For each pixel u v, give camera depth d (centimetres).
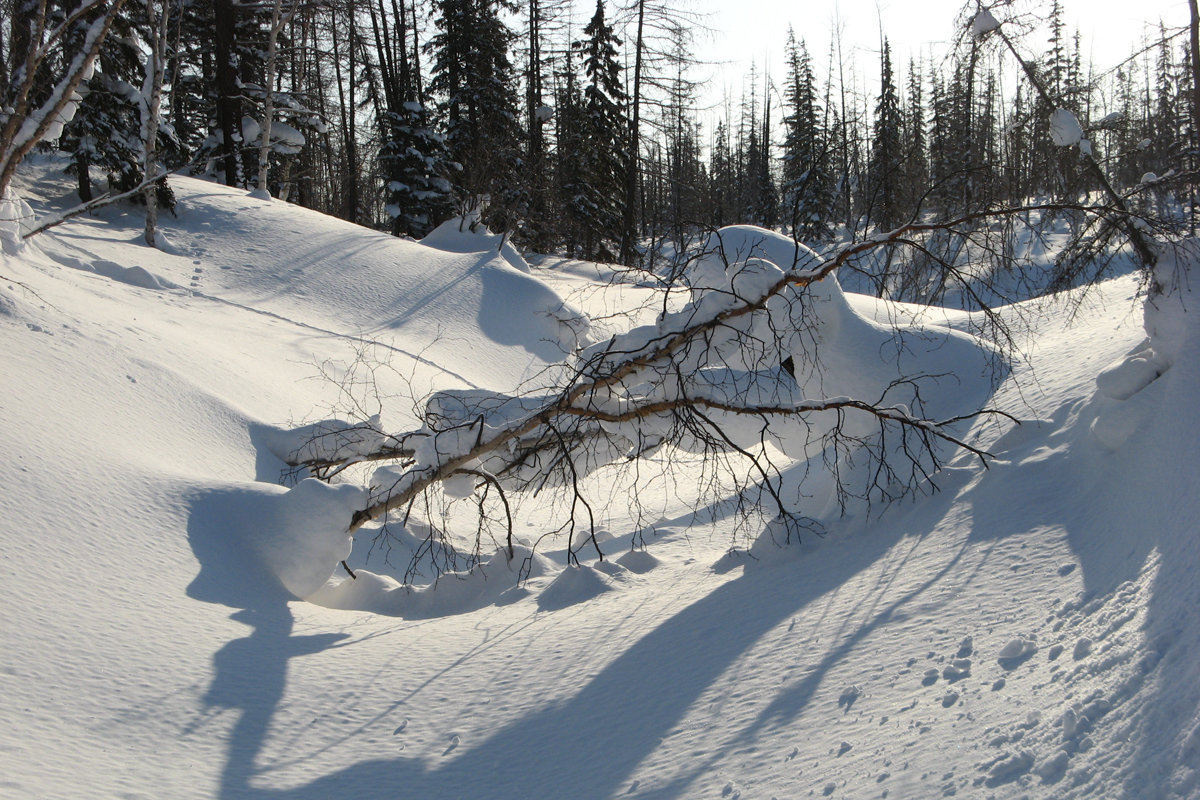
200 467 1138
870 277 950
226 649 776
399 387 1748
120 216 2298
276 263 2205
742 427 1170
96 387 1160
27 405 1020
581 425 1075
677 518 1370
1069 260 947
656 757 570
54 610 751
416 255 2438
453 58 3625
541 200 3291
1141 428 757
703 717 606
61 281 1605
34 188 2370
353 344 1892
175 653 748
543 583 1027
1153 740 406
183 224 2316
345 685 744
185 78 3206
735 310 892
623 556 1062
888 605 693
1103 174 949
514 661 773
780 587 816
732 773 525
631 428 1010
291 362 1703
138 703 670
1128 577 584
